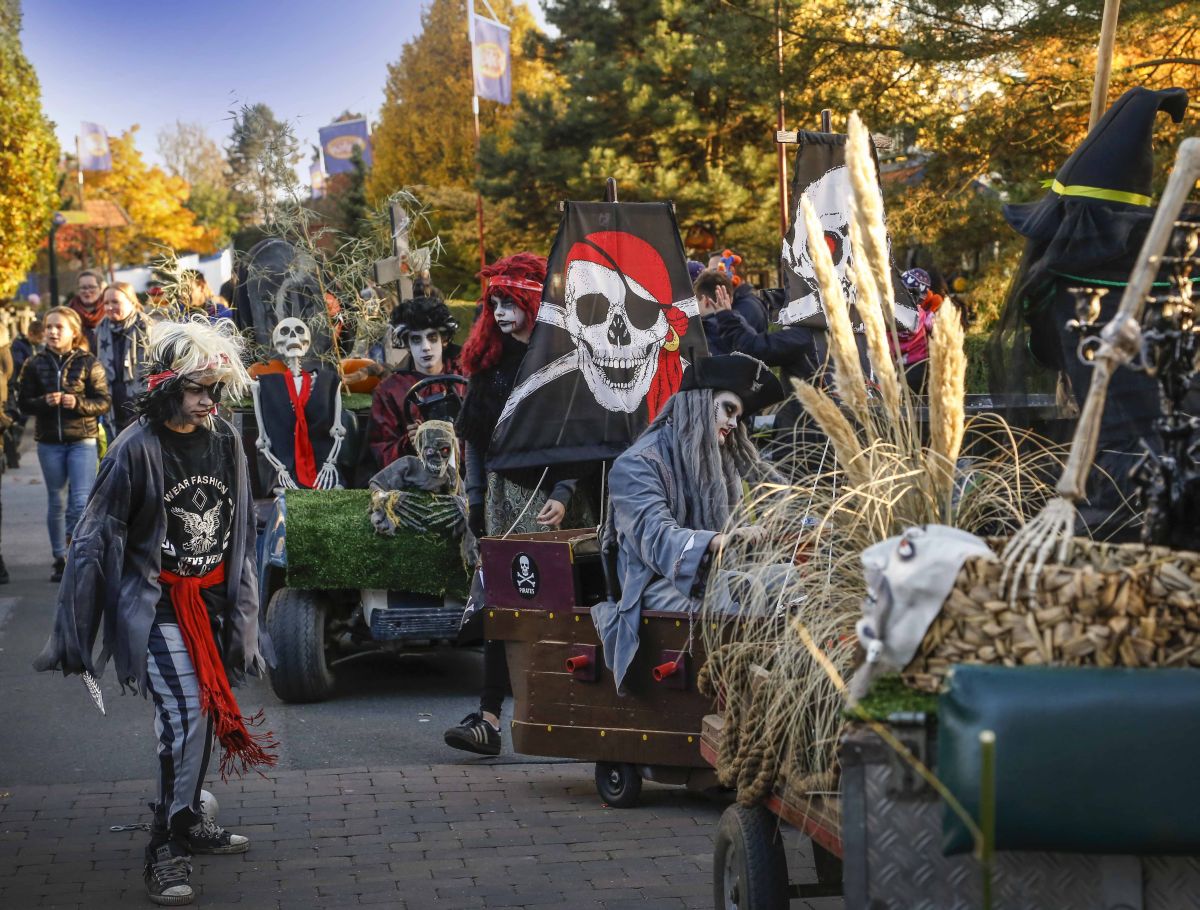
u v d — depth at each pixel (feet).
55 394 33.32
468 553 22.26
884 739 8.13
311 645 22.71
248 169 31.40
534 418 20.10
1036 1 36.11
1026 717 7.48
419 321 24.98
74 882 14.78
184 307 32.42
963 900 8.11
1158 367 9.45
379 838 16.14
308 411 25.85
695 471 14.74
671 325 20.67
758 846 11.03
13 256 85.71
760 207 87.71
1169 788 7.36
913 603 8.08
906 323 21.07
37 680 24.67
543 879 14.66
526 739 16.96
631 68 88.63
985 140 39.75
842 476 10.68
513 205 96.02
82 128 184.85
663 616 15.70
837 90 41.34
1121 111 12.63
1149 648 7.65
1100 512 11.92
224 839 15.60
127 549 14.47
